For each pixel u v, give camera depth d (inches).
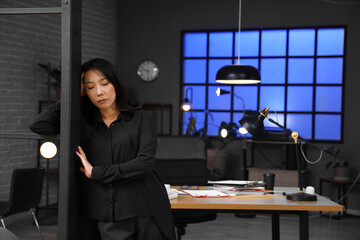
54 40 253.1
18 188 158.9
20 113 231.6
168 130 295.9
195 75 292.4
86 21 275.9
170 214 82.3
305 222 116.6
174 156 159.3
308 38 270.5
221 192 131.1
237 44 283.4
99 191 77.6
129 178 76.5
